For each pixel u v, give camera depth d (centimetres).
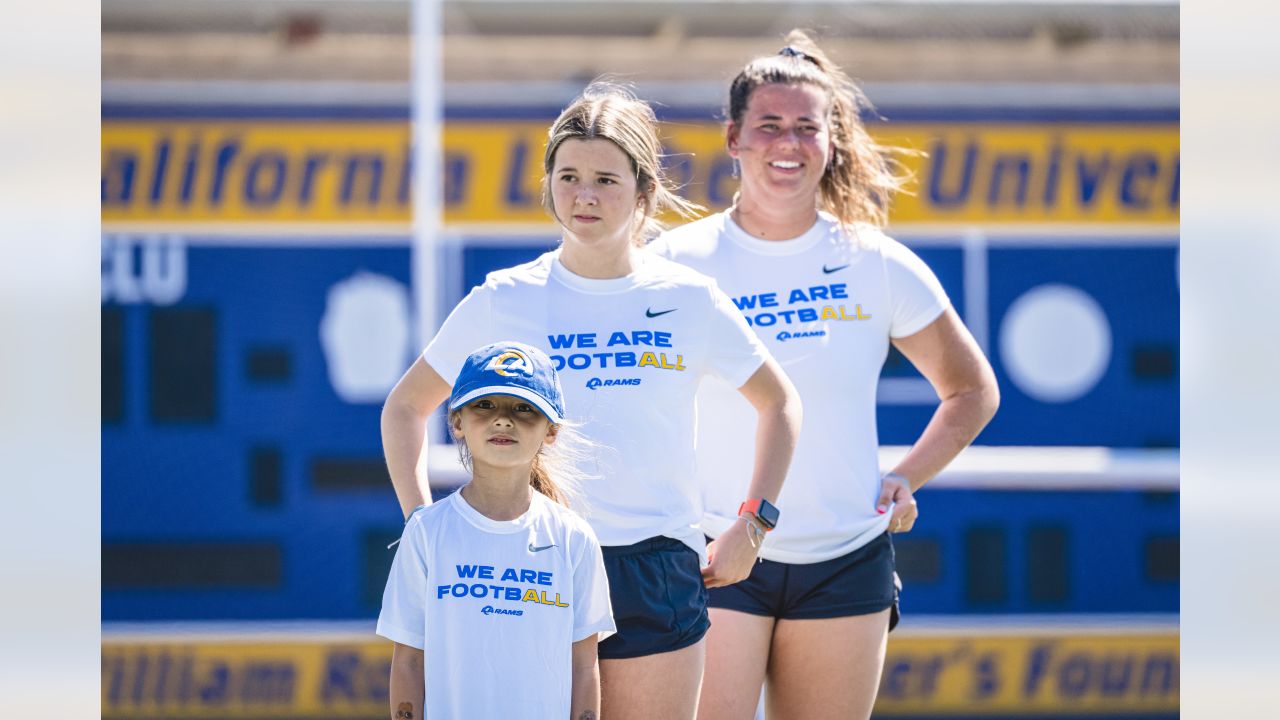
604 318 996
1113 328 2225
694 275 1024
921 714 2195
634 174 991
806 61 1177
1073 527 2203
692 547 1016
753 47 2181
